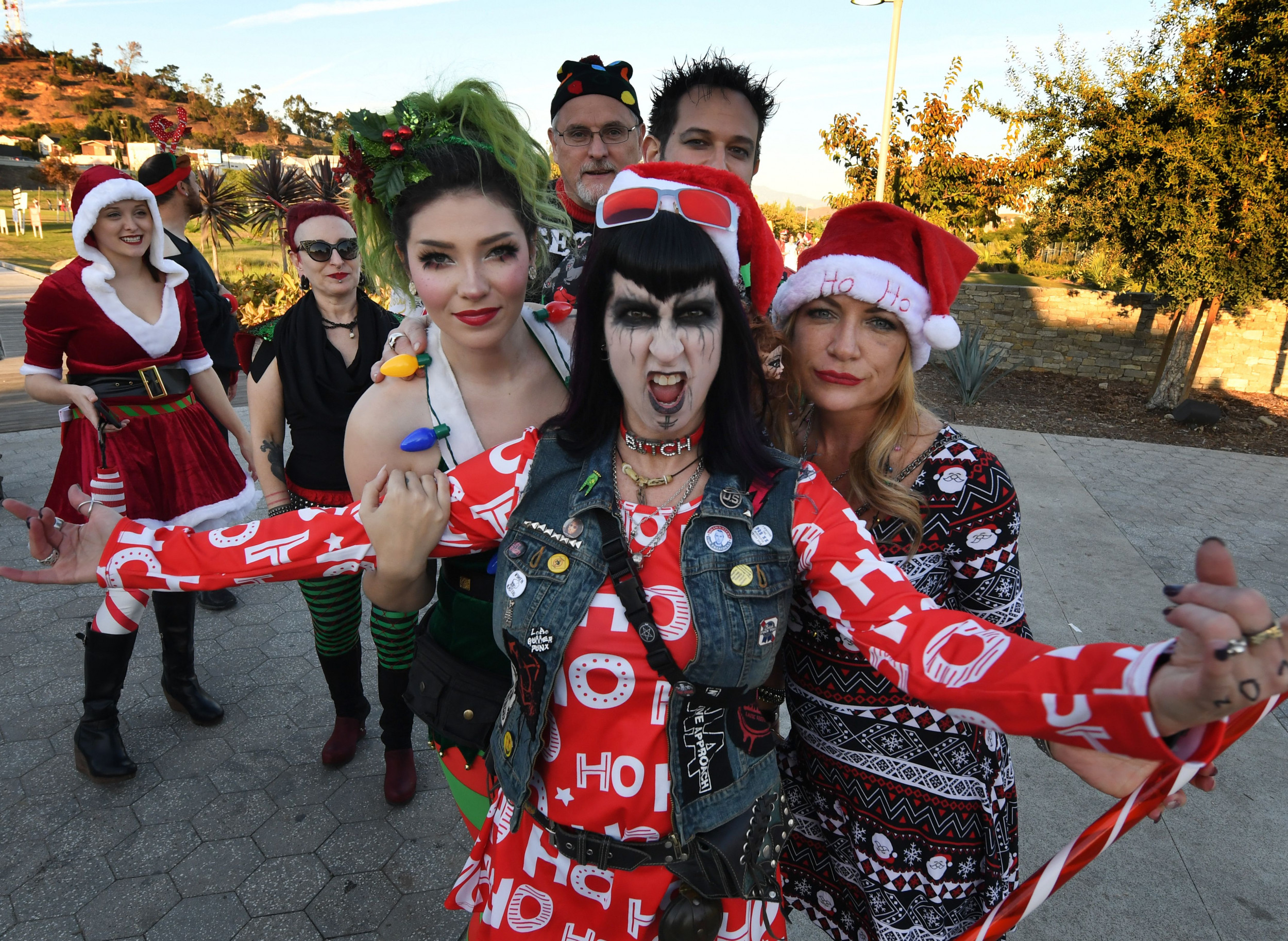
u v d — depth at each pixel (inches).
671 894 52.3
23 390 331.9
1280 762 124.7
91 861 98.7
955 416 388.2
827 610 49.2
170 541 52.2
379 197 57.7
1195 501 261.9
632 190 45.6
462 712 60.8
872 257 55.3
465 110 57.4
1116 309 462.0
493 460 53.6
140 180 139.3
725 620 47.1
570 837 51.3
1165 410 401.1
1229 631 31.6
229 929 90.1
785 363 60.9
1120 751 36.0
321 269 103.8
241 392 348.5
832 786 63.0
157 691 134.2
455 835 104.9
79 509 53.0
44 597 162.9
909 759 59.5
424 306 62.7
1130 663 35.7
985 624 43.9
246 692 134.6
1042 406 413.4
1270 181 334.6
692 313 45.7
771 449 51.6
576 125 126.6
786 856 69.9
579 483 50.1
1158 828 109.6
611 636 47.9
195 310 123.7
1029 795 116.8
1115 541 221.3
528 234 62.2
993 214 477.7
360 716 118.6
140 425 113.7
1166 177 352.5
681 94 112.4
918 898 60.8
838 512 49.9
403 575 52.9
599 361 50.1
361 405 62.6
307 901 94.1
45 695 131.0
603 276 47.1
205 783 112.7
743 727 51.5
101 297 108.8
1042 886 49.3
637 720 49.1
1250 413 407.8
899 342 57.0
